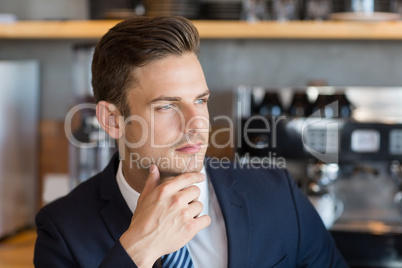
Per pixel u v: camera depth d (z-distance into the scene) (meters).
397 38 2.23
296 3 2.17
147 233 1.01
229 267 1.18
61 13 2.52
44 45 2.55
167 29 1.04
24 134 2.38
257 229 1.24
